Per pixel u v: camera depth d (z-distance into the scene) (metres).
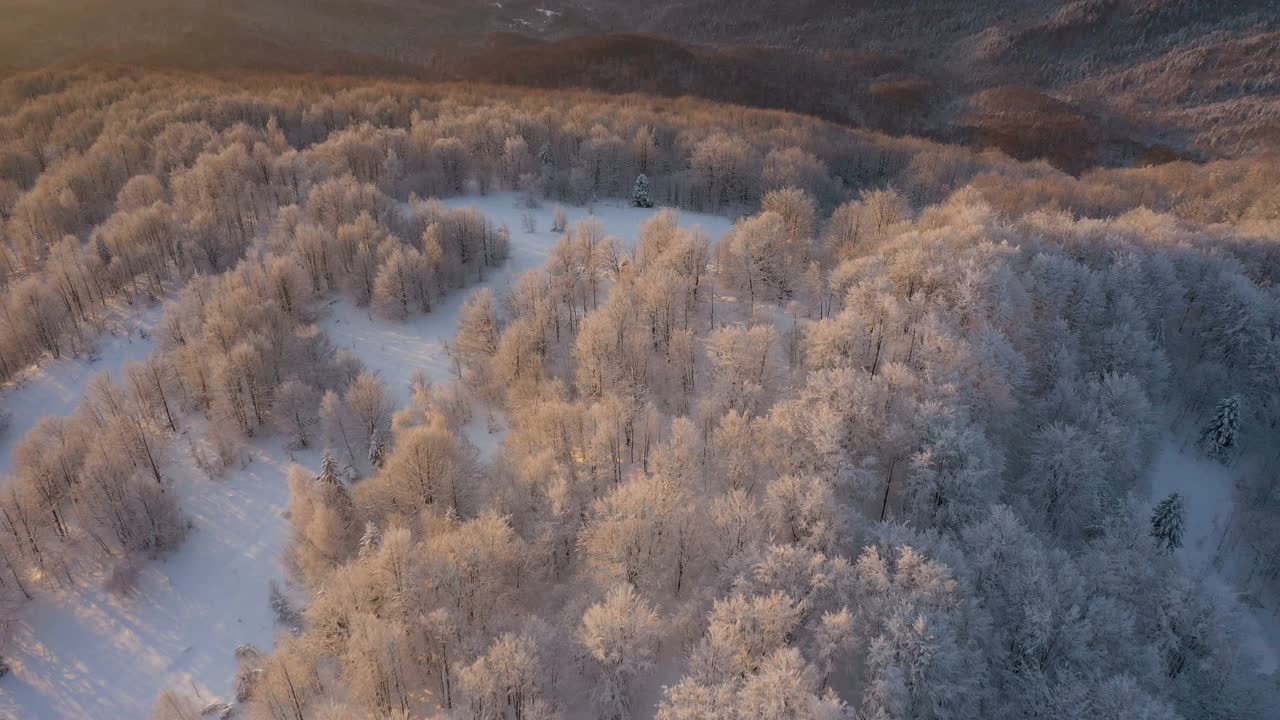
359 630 41.09
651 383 68.19
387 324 87.50
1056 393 64.38
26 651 52.16
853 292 66.94
